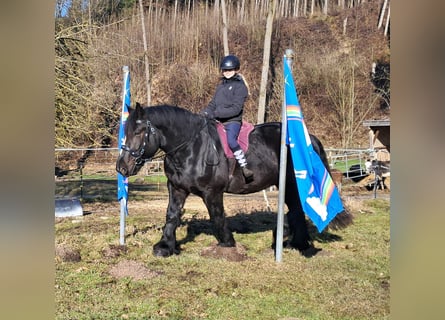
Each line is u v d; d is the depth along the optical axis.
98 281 4.77
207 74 29.55
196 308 4.10
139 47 27.16
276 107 25.41
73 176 17.94
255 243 6.49
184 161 5.26
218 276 4.94
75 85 10.20
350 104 23.05
